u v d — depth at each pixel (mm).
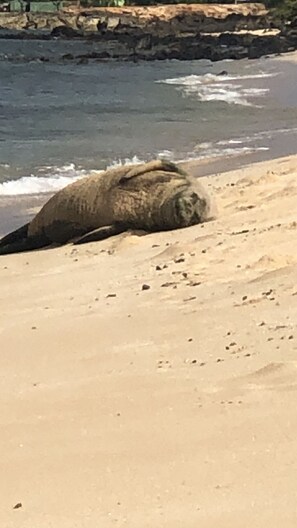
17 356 7445
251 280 8922
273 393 5715
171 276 9680
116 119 33812
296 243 10352
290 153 23156
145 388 6203
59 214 13281
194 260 10203
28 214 17156
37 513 4426
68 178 21266
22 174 21688
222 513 4148
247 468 4656
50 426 5707
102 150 25734
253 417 5367
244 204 13570
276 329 7133
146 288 9281
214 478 4586
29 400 6273
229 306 8062
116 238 12625
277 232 10984
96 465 4969
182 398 5902
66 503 4508
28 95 45281
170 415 5625
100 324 8102
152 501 4398
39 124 32750
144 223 12727
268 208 12930
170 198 12570
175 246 11055
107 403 6008
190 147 25625
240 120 32031
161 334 7547
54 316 8648
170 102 39844
